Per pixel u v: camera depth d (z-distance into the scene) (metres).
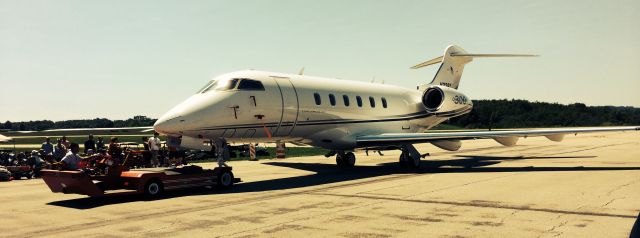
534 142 39.03
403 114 20.36
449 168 17.38
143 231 7.24
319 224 7.49
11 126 67.31
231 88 13.67
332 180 13.91
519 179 13.14
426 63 25.02
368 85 19.38
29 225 7.93
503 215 7.99
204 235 6.89
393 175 15.11
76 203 10.20
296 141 16.41
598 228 6.96
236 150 28.97
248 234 6.91
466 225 7.25
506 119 91.19
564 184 11.90
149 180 10.68
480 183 12.34
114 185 11.05
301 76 16.41
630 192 10.45
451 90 22.30
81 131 22.97
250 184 13.30
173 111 12.84
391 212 8.41
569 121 93.19
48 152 18.47
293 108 15.05
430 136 16.56
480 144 38.62
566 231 6.79
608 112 99.19
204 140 13.23
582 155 22.91
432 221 7.58
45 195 11.63
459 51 24.81
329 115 16.45
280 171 17.09
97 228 7.56
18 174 16.55
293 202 9.77
